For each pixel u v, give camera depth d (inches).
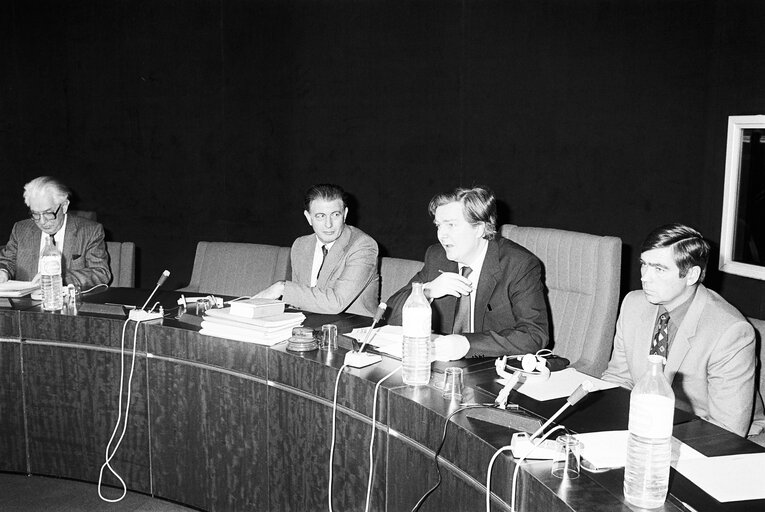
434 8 175.0
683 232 82.0
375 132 185.9
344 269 118.3
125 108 211.0
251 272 159.2
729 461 57.2
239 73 198.8
